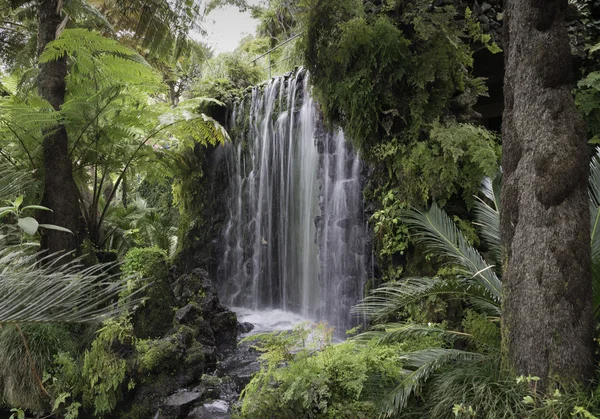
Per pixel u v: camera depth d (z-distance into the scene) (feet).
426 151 14.69
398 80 15.92
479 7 16.65
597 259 10.02
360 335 12.00
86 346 16.26
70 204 19.15
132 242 32.01
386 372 10.14
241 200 30.04
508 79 9.83
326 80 16.92
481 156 13.75
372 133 16.43
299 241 25.20
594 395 8.16
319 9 16.49
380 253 16.28
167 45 26.45
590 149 14.87
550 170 8.82
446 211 14.79
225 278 30.83
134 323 17.04
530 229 9.06
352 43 15.46
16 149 20.27
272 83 27.86
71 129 20.65
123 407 14.78
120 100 22.07
